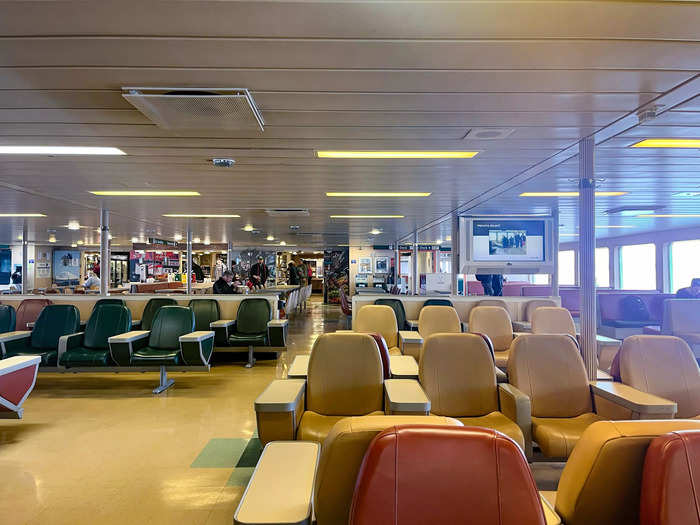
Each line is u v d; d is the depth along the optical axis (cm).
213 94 250
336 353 259
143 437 336
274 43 196
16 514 228
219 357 648
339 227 1016
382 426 116
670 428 118
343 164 429
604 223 927
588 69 226
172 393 466
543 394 267
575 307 768
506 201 659
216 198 618
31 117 295
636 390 254
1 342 462
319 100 267
